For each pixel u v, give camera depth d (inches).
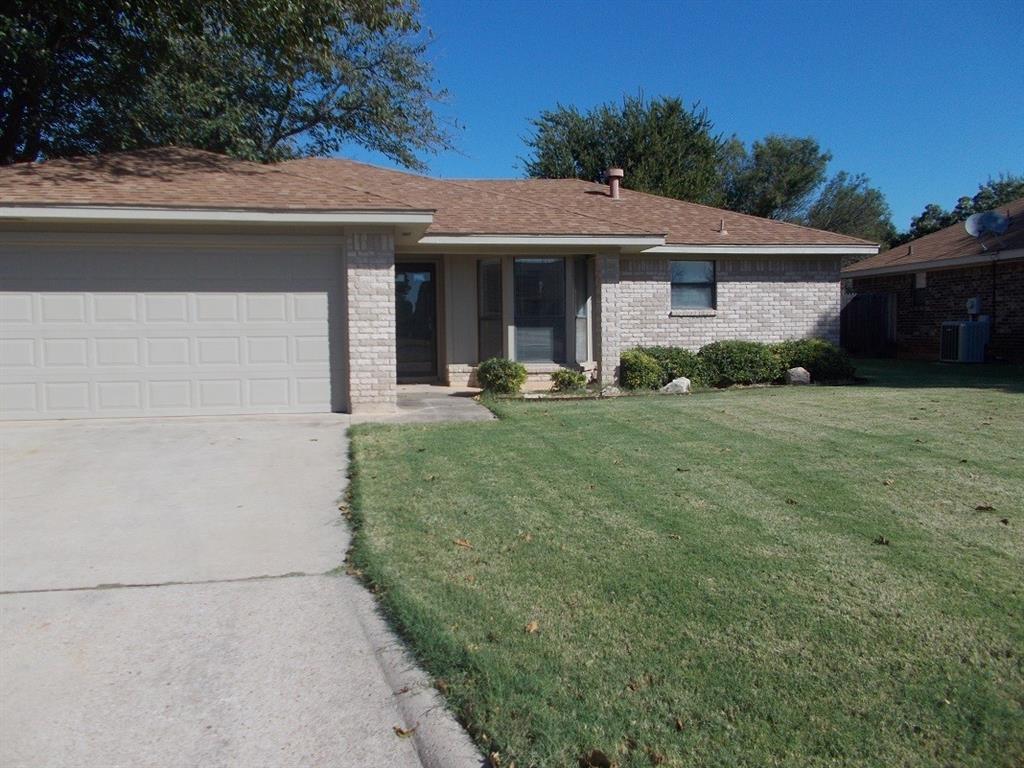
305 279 418.6
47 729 127.0
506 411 425.7
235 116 725.3
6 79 583.8
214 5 539.2
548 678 136.5
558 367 568.4
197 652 152.9
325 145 919.0
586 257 580.7
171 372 406.9
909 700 127.9
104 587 184.4
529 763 115.2
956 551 194.1
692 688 132.5
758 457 299.7
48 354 395.9
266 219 391.5
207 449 329.1
